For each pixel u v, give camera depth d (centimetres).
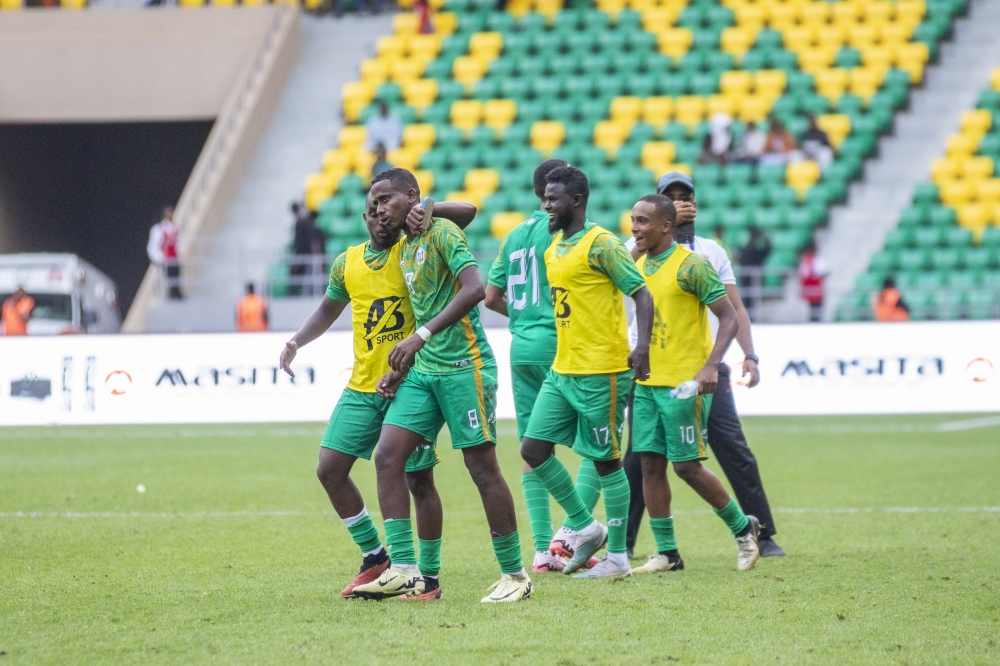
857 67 7844
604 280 1900
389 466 1772
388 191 1781
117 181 9625
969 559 2123
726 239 6844
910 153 7462
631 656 1447
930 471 3481
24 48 8144
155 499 3006
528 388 2173
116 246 9794
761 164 7156
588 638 1536
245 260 7200
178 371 4959
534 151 7388
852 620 1641
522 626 1605
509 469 3684
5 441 4575
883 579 1942
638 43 8025
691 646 1495
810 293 6066
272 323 6200
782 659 1432
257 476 3478
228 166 7494
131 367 4978
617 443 1944
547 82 7806
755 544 2077
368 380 1828
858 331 4872
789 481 3312
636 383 2066
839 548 2261
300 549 2278
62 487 3241
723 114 7231
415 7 8375
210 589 1884
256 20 8138
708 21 8188
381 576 1798
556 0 8369
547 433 1952
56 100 8181
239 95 7825
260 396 4931
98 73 8150
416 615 1681
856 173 7294
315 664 1413
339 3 8650
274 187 7625
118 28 8144
